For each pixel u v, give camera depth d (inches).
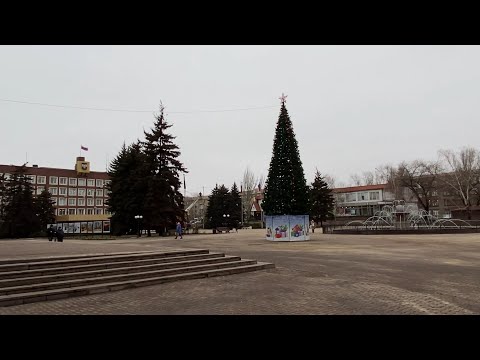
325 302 341.1
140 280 428.8
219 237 1587.1
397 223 1956.2
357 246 983.6
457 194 2691.9
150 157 1819.6
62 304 332.5
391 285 427.8
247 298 357.4
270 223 1306.6
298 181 1305.4
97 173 4119.1
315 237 1437.0
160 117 1867.6
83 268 430.9
